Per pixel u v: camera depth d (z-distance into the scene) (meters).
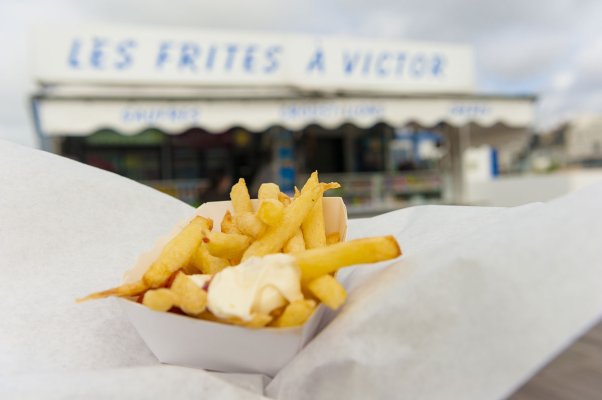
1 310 0.28
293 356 0.23
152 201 0.43
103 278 0.33
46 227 0.35
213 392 0.21
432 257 0.22
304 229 0.30
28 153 0.40
